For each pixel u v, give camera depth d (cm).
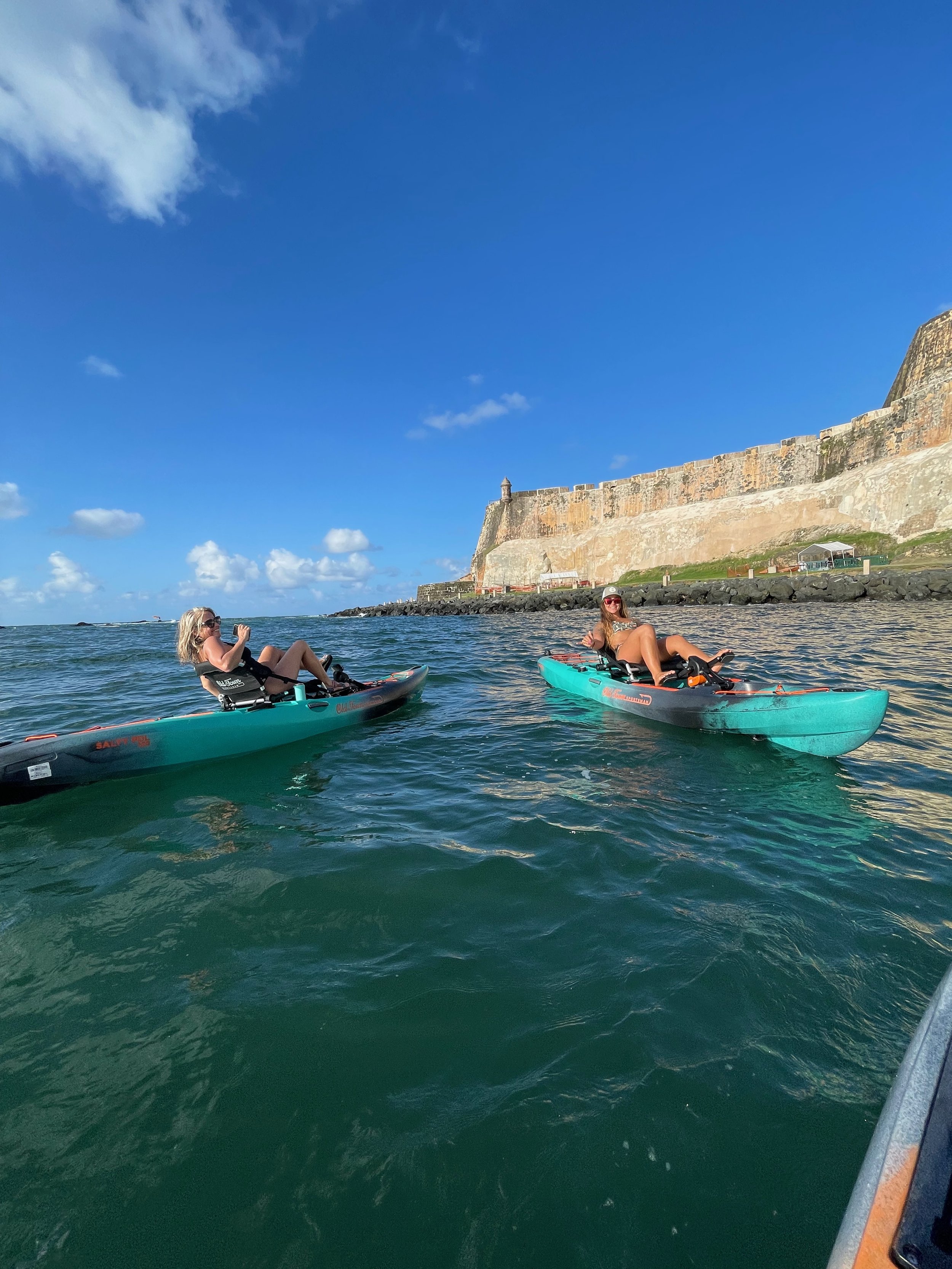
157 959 220
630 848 302
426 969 209
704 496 5512
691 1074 162
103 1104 158
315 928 238
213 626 524
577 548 5931
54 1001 199
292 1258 122
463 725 584
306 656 582
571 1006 190
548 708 650
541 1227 127
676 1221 127
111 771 432
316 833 333
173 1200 133
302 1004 194
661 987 197
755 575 4247
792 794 379
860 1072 163
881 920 236
